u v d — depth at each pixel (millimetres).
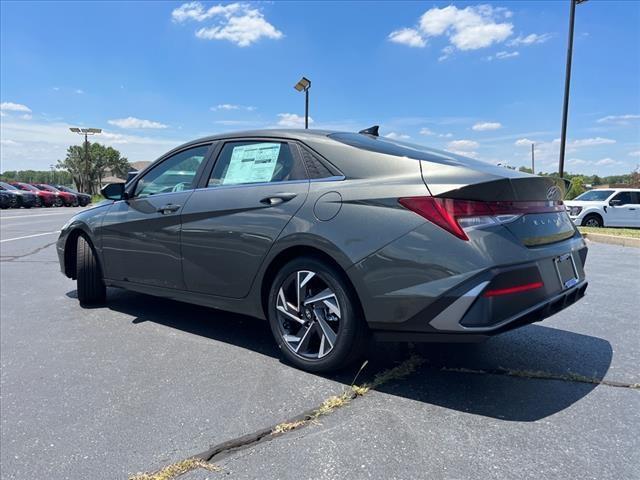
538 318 2576
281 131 3346
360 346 2803
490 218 2445
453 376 2951
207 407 2594
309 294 2957
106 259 4395
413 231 2504
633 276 6195
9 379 3035
